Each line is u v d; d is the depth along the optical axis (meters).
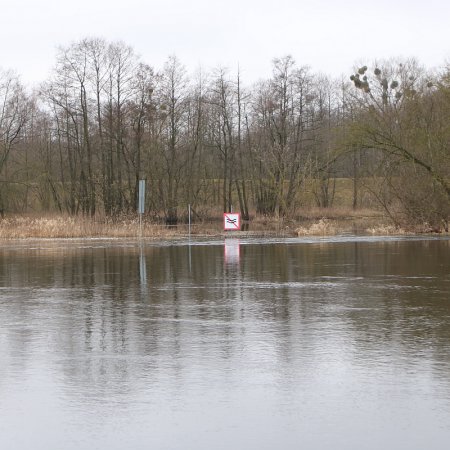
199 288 22.41
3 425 9.10
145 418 9.31
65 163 109.44
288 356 12.70
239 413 9.50
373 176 62.56
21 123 95.19
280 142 92.38
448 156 56.56
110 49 84.88
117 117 85.69
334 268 28.67
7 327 15.84
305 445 8.33
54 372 11.72
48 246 44.22
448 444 8.34
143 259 33.75
